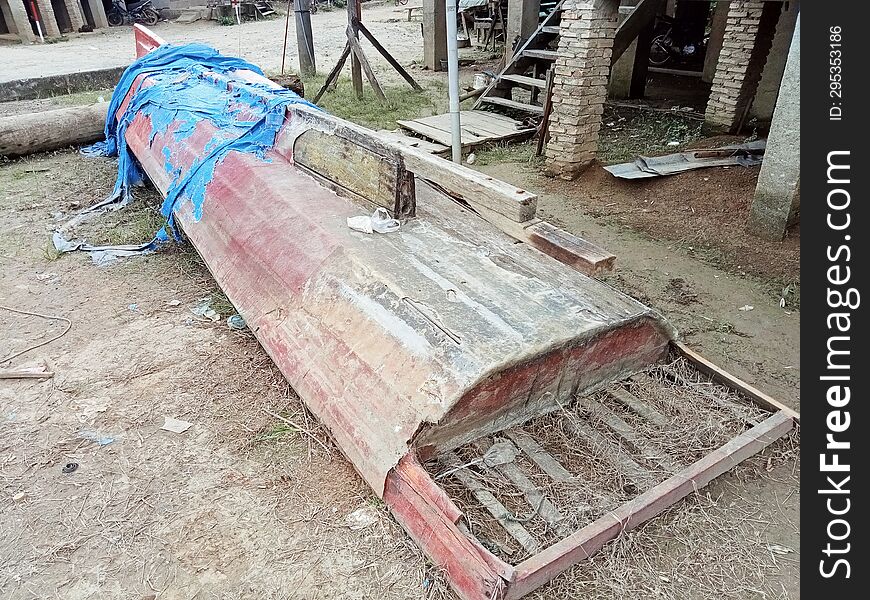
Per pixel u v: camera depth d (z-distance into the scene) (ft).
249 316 12.25
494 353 8.62
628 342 10.21
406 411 8.54
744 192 19.16
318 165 14.29
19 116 25.09
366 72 32.48
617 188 21.58
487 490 8.40
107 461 10.30
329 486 9.74
